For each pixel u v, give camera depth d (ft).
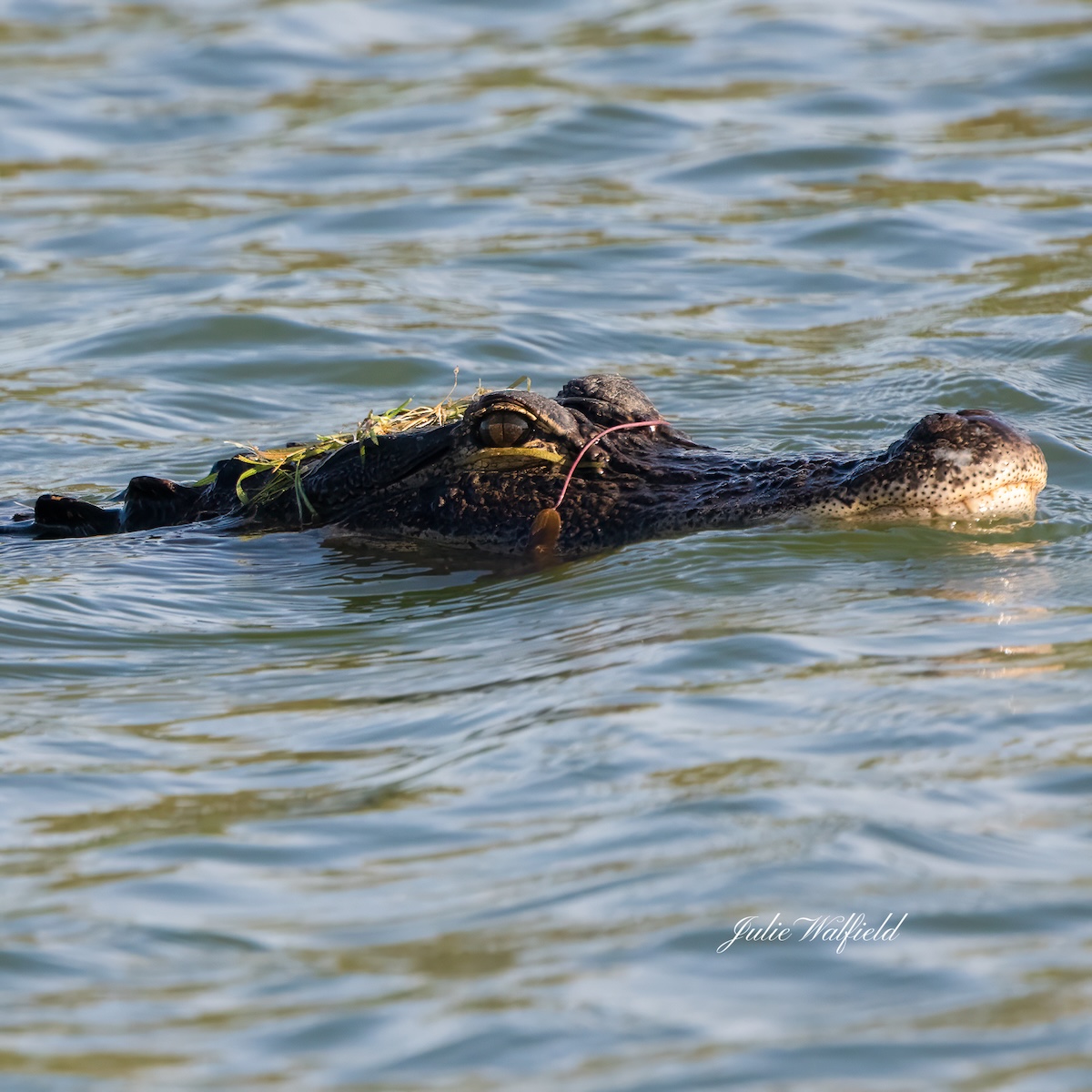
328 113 160.97
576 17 193.57
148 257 120.47
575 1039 29.96
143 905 35.88
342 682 50.11
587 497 60.39
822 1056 29.17
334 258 117.80
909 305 105.60
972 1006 30.50
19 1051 30.45
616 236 121.19
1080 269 109.70
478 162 142.00
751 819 37.96
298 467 66.39
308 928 34.53
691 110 153.58
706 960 32.42
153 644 54.29
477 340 99.76
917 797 38.83
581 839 37.63
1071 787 39.09
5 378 96.63
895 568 56.08
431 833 38.63
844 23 183.11
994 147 139.54
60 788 42.50
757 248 118.32
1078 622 50.52
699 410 87.71
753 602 53.36
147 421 89.66
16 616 56.39
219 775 43.01
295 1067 29.60
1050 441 76.43
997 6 188.65
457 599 57.11
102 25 197.06
